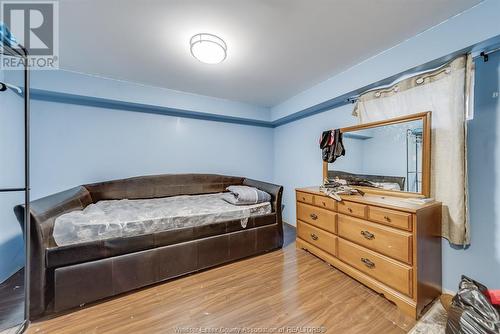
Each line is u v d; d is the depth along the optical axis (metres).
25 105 1.21
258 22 1.46
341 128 2.38
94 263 1.53
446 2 1.30
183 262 1.90
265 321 1.37
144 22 1.46
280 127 3.76
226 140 3.45
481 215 1.43
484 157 1.42
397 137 1.87
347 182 2.30
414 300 1.38
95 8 1.33
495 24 1.24
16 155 1.98
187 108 2.88
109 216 1.78
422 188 1.64
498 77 1.37
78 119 2.43
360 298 1.59
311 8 1.33
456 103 1.46
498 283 1.37
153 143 2.87
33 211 1.35
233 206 2.36
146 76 2.36
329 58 1.96
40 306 1.35
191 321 1.37
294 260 2.23
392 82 1.92
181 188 2.98
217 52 1.67
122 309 1.48
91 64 2.07
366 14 1.39
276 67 2.14
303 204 2.43
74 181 2.41
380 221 1.59
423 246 1.41
